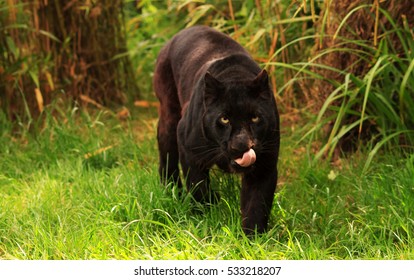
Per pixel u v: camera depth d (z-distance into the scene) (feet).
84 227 24.68
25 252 23.52
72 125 37.01
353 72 32.27
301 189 29.48
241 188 25.53
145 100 44.04
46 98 38.99
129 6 51.34
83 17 41.11
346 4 31.68
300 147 34.78
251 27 36.06
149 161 34.04
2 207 27.02
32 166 33.27
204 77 24.00
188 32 29.40
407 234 23.95
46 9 39.83
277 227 25.00
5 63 38.01
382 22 31.32
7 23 37.58
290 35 36.09
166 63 29.76
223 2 41.34
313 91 34.06
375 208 25.85
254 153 22.56
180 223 25.41
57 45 40.55
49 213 26.50
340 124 32.89
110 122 39.60
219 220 25.12
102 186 28.73
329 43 32.58
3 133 35.96
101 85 42.19
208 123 23.75
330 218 25.90
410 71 28.96
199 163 25.26
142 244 23.93
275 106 24.48
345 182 29.53
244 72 25.29
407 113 31.30
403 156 31.09
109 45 42.37
